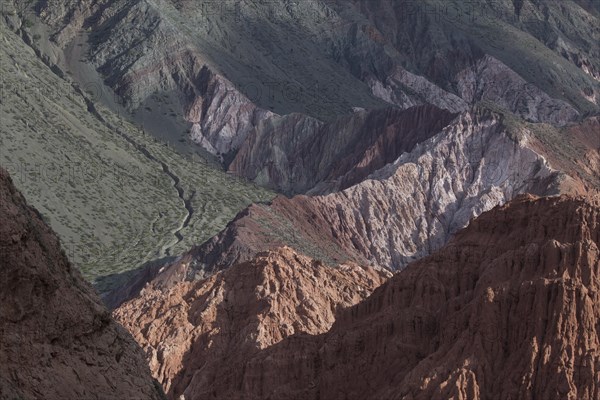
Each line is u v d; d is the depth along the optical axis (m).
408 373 160.12
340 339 178.75
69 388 43.47
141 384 47.22
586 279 161.12
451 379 153.88
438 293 178.50
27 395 41.88
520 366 155.00
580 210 168.88
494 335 159.75
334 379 173.12
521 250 168.88
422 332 172.75
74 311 45.00
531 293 160.62
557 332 156.25
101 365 45.62
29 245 43.62
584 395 150.75
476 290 169.62
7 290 42.59
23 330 42.72
